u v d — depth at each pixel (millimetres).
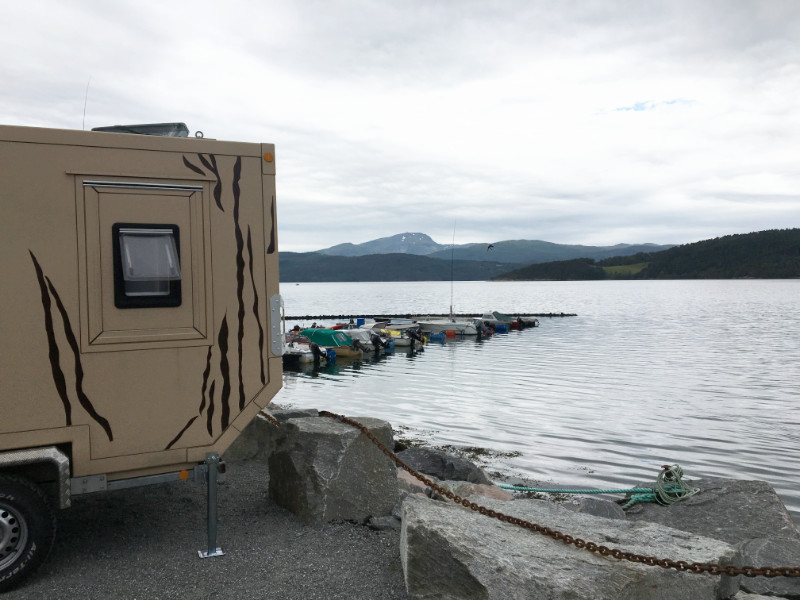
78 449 4109
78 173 4066
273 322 4648
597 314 74000
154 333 4293
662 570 3541
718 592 3826
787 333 47062
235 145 4523
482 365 29859
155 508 5379
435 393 21453
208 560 4281
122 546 4539
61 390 4055
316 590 3852
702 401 19578
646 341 41531
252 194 4574
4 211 3898
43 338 4004
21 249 3939
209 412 4465
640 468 11797
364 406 18938
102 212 4133
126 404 4227
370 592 3838
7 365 3920
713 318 65500
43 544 3934
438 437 14391
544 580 3367
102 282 4137
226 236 4500
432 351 36781
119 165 4180
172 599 3729
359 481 5098
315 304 109875
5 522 3842
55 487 4117
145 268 4199
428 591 3676
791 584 5113
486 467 11633
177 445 4379
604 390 21891
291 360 29938
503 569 3455
